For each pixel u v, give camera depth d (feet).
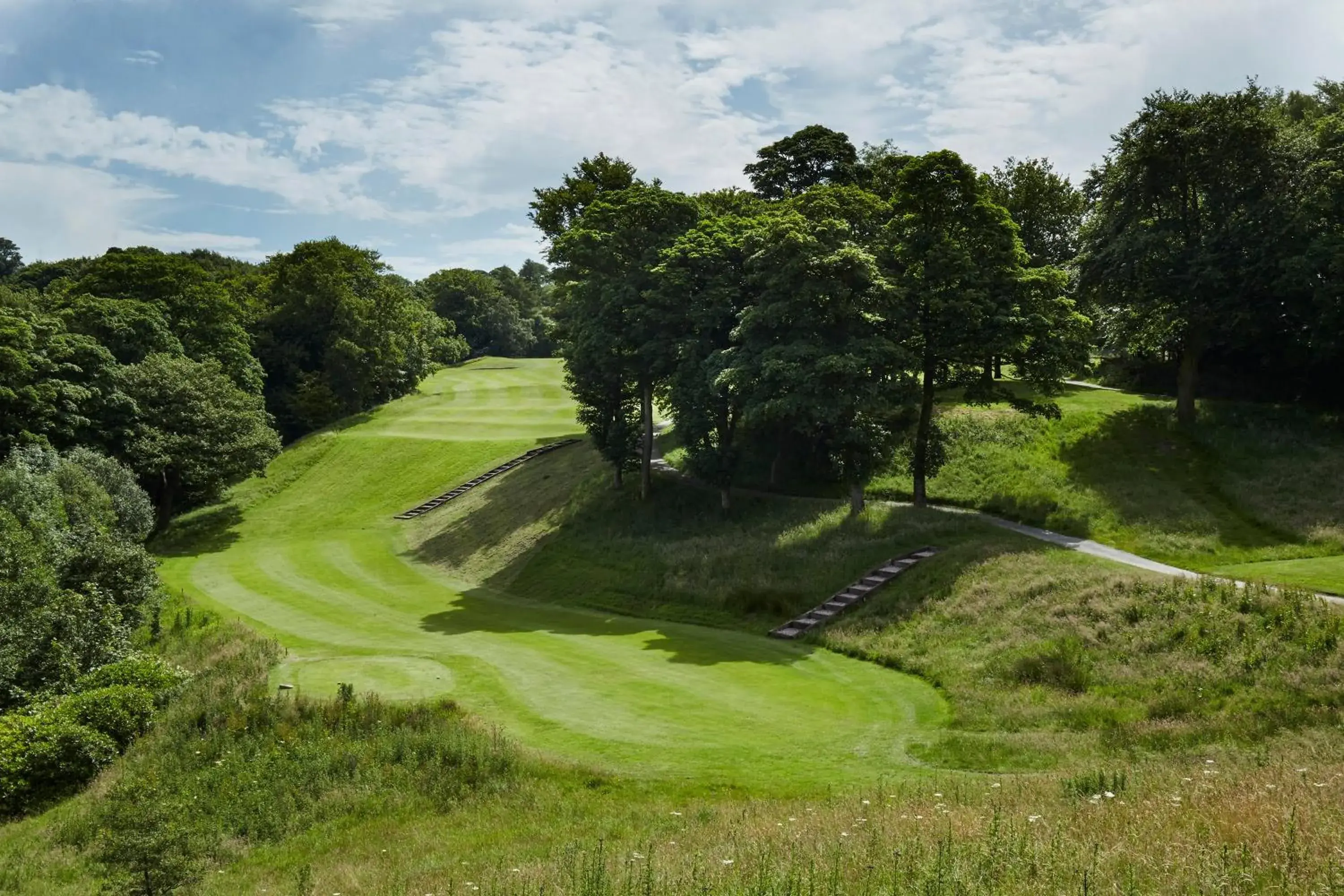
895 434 142.82
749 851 34.83
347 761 62.13
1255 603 68.39
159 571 154.61
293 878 46.93
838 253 109.29
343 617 114.42
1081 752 53.83
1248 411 138.82
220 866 50.90
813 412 106.63
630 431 140.87
